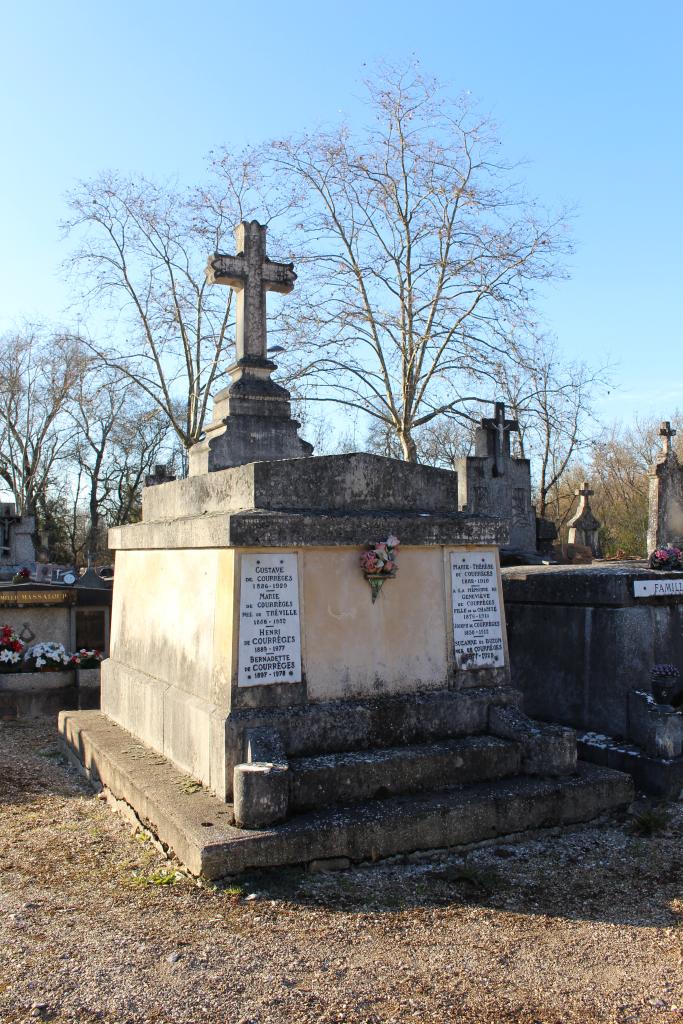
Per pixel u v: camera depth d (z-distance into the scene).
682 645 7.34
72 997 3.39
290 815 4.97
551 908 4.38
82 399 25.03
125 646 7.92
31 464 40.28
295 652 5.58
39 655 10.23
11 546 22.22
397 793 5.38
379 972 3.64
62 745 8.28
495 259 21.02
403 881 4.69
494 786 5.55
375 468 6.27
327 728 5.54
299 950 3.82
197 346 24.53
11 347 37.72
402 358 22.19
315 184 22.08
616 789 5.77
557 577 7.59
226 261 7.27
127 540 7.74
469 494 16.27
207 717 5.58
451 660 6.19
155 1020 3.24
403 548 6.11
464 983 3.56
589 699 7.23
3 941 3.91
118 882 4.65
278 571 5.60
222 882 4.52
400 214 21.81
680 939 4.03
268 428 7.23
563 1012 3.35
